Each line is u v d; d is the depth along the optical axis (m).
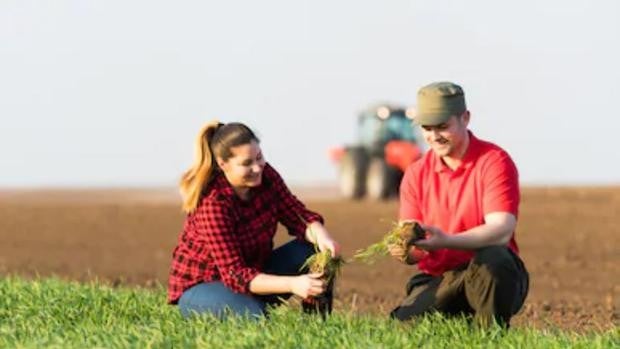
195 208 16.02
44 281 22.34
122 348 14.34
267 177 16.31
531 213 54.00
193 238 16.27
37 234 45.00
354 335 14.79
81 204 70.38
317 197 93.12
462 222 15.82
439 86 15.50
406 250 15.18
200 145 15.90
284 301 16.38
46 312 17.47
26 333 16.05
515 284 15.26
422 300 16.05
